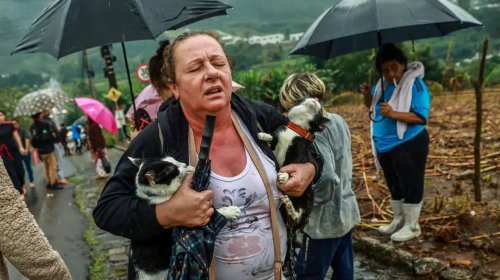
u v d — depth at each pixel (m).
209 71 1.70
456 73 19.95
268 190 1.83
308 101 2.19
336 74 26.00
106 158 10.73
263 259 1.86
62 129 19.28
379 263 4.50
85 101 9.99
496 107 12.75
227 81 1.76
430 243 4.46
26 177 12.48
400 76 4.34
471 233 4.53
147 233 1.65
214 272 1.77
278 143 2.08
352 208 3.06
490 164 6.99
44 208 8.13
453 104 14.65
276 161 1.96
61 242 6.03
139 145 1.80
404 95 4.27
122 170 1.77
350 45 5.09
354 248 4.84
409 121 4.23
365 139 9.99
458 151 7.93
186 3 3.09
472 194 5.76
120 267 4.96
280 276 1.86
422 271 4.04
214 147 1.83
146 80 11.89
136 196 1.71
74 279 4.76
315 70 20.72
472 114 11.86
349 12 4.12
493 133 9.12
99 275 4.79
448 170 6.96
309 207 2.11
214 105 1.71
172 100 2.00
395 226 4.85
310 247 2.95
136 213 1.64
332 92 22.61
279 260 1.86
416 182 4.43
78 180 10.77
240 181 1.79
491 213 4.89
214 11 3.17
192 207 1.56
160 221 1.60
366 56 25.62
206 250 1.63
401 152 4.36
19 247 1.64
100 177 10.58
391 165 4.62
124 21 2.88
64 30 2.85
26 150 9.87
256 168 1.84
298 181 1.89
